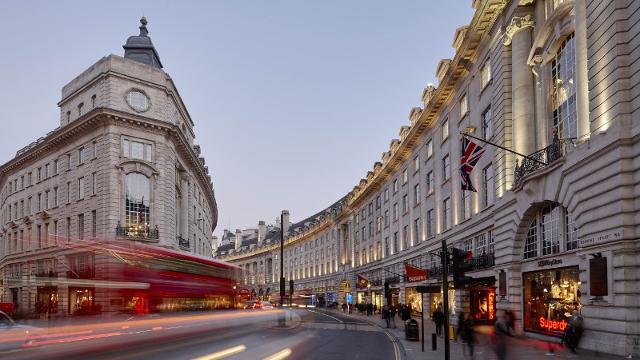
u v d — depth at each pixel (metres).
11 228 56.91
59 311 23.14
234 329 32.78
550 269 21.36
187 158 55.12
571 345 17.88
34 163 54.34
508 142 25.58
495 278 27.28
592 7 18.12
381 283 60.66
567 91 21.20
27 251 53.00
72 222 46.84
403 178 51.91
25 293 34.50
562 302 20.62
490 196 29.06
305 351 20.05
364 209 70.69
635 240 15.91
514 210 24.27
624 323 15.87
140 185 45.00
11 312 26.41
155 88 46.72
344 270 80.25
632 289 15.85
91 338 19.83
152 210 45.22
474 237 32.09
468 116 32.97
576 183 18.78
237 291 33.31
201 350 19.45
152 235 44.44
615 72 16.69
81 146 46.94
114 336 19.67
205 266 27.11
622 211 16.16
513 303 24.19
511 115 25.62
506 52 25.89
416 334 24.58
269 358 17.14
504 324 16.98
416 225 47.12
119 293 20.09
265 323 39.38
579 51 19.28
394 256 54.38
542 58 23.06
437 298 40.25
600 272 16.97
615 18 16.77
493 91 27.52
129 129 44.75
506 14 25.83
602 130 17.36
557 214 21.11
